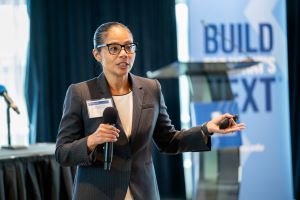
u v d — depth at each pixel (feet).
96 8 32.86
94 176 10.88
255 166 29.60
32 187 18.98
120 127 10.79
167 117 12.21
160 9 33.30
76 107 11.10
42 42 31.96
